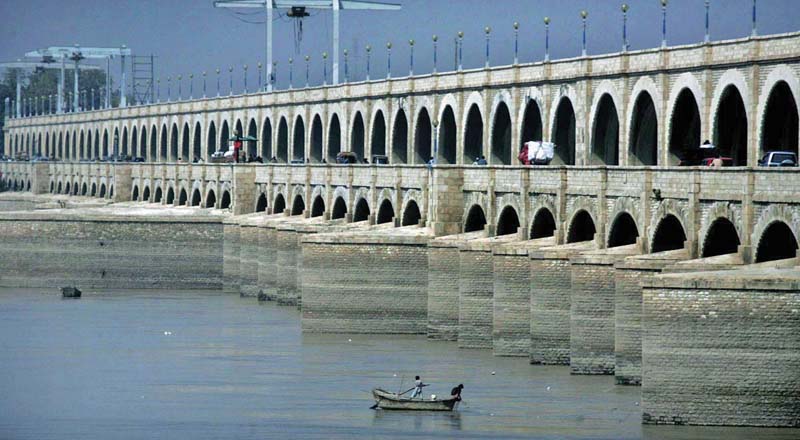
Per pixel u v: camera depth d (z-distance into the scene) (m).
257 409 121.94
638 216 130.75
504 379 131.00
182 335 164.25
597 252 133.00
